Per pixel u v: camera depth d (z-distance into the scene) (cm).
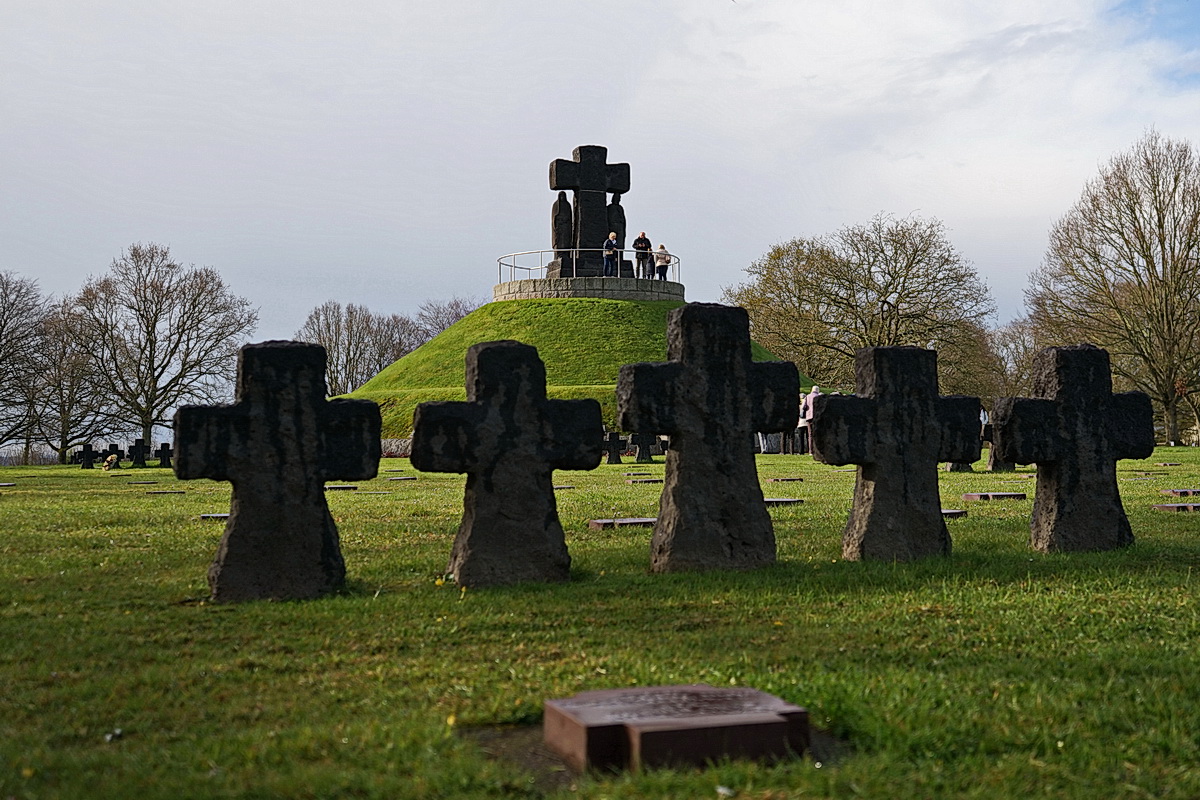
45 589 866
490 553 897
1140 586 893
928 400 1069
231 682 600
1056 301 4662
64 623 741
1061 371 1114
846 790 432
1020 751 494
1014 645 696
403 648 682
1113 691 588
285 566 845
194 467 828
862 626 742
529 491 912
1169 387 4497
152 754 478
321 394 866
